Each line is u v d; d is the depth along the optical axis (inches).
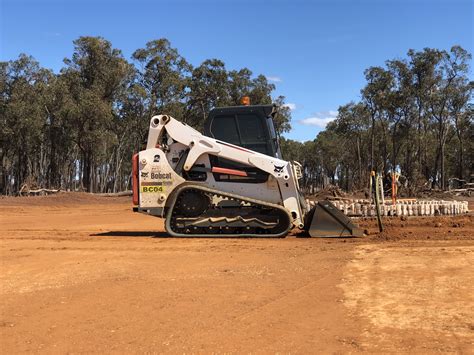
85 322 199.9
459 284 237.5
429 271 268.1
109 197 1628.9
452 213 713.6
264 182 445.1
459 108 2274.9
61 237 477.7
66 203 1370.6
